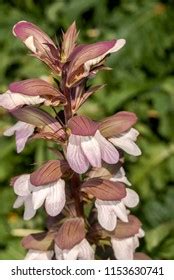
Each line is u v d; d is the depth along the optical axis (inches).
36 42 17.2
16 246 29.9
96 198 17.8
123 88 37.3
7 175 37.2
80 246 17.8
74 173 18.0
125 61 37.9
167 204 34.2
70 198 18.8
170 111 37.0
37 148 35.7
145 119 37.8
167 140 37.0
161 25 38.8
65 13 40.2
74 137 16.7
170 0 39.8
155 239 29.3
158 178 35.5
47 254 18.9
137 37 38.4
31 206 17.6
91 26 40.1
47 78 37.5
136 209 34.1
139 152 17.6
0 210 35.6
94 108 37.2
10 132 17.9
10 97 16.5
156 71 38.6
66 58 17.3
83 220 18.7
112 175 18.5
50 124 17.8
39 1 42.5
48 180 17.1
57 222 19.3
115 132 17.4
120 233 18.6
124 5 39.9
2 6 42.8
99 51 16.6
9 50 41.0
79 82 17.1
